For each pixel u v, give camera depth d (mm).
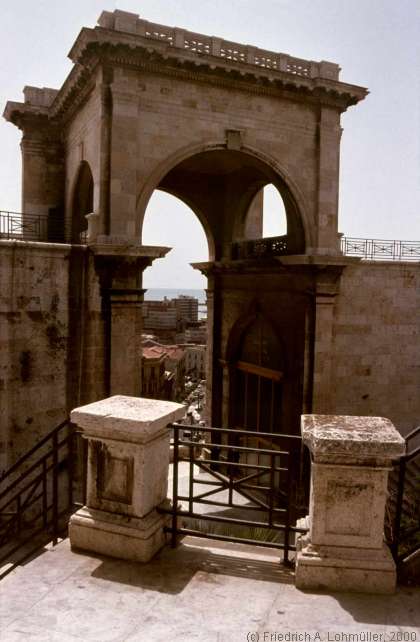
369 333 23641
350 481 5410
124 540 5938
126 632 4672
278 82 21469
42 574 5602
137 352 19453
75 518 6164
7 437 16609
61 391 17812
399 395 24219
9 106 26391
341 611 5023
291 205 23234
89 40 18188
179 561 5945
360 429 5613
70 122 25000
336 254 23328
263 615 4953
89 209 26625
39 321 17266
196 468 25828
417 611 5055
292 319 24328
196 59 19734
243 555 6145
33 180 27172
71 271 18062
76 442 17125
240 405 29562
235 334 29094
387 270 23781
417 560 5672
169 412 6195
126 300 19000
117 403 6555
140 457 5934
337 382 23281
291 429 24438
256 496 22812
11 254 16531
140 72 19422
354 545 5449
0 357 16391
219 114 21062
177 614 4949
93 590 5324
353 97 23000
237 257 29000
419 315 24375
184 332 110688
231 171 29047
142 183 19797
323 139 22984
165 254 19625
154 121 19891
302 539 5715
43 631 4668
